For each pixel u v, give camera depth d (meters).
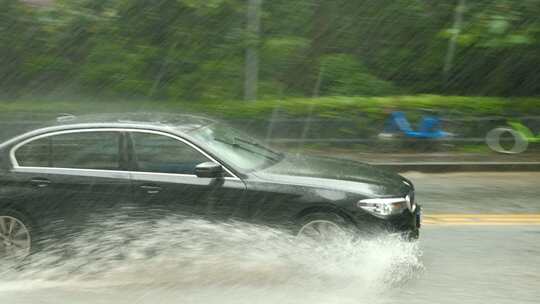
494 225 12.84
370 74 26.75
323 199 9.62
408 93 26.89
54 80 26.31
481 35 24.45
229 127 11.68
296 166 10.55
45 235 10.15
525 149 21.44
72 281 9.73
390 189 9.94
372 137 22.28
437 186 17.41
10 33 26.00
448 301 8.73
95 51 26.06
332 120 22.39
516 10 23.92
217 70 25.42
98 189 10.02
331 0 26.55
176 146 10.16
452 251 11.04
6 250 10.23
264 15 25.88
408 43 27.02
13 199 10.16
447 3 26.62
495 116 22.16
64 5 25.80
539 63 25.36
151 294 9.10
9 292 9.30
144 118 11.01
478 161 20.16
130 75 25.89
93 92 26.17
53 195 10.10
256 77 24.36
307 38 26.55
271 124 22.73
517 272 9.92
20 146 10.49
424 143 21.95
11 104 23.91
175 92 25.53
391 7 26.97
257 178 9.86
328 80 26.12
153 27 25.77
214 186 9.84
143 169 10.09
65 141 10.40
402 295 8.97
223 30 25.38
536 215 13.71
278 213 9.70
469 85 26.47
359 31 26.89
